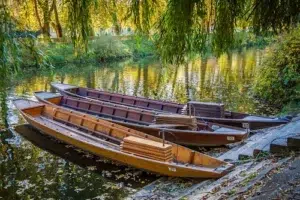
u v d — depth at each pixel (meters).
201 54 3.61
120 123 9.68
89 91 13.80
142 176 7.42
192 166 7.02
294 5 3.55
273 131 8.82
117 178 7.36
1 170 7.80
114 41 25.45
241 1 3.60
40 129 10.13
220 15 3.54
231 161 7.22
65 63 22.38
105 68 23.80
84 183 7.16
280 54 13.73
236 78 19.58
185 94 15.85
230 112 10.48
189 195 5.87
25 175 7.56
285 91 13.12
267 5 3.57
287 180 4.52
